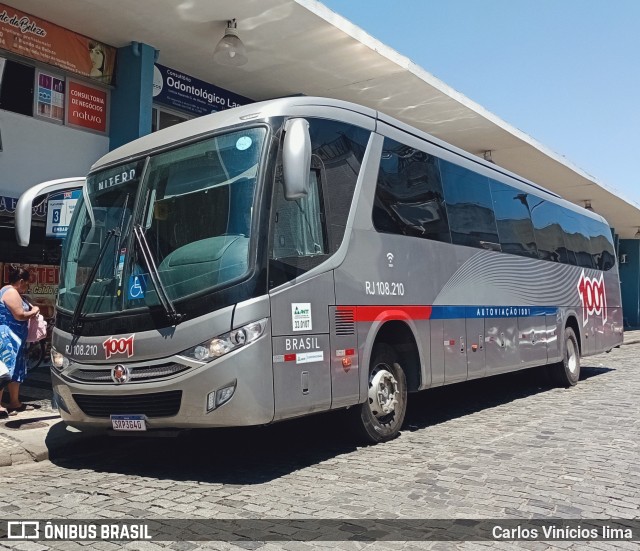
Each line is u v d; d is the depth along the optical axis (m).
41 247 11.39
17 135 10.61
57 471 6.30
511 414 9.42
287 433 7.79
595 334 14.34
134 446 7.41
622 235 38.31
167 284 5.72
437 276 8.20
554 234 12.73
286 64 12.87
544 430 8.13
